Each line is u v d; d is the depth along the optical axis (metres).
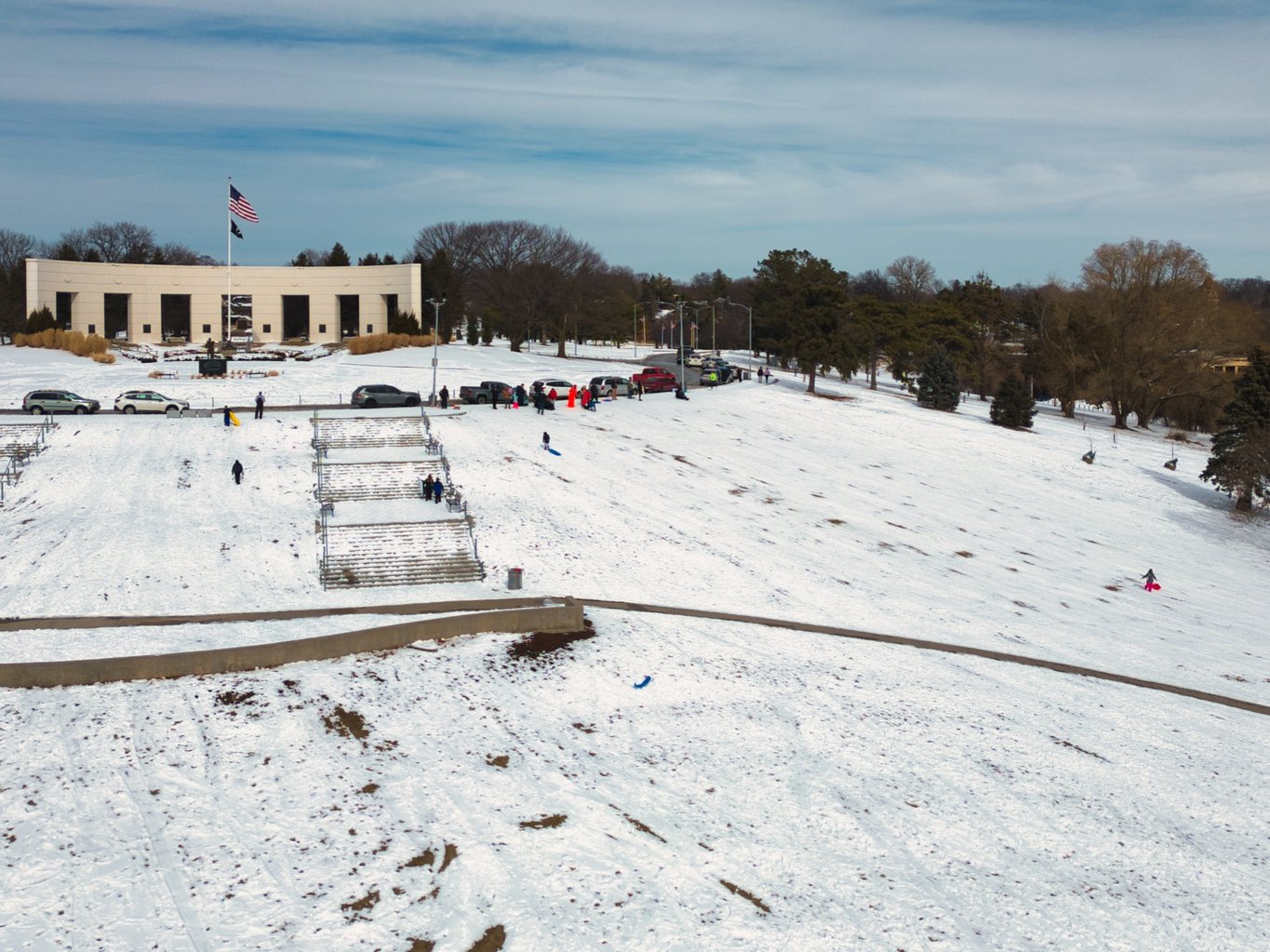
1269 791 28.47
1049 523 62.88
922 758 28.36
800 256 133.50
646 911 20.42
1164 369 101.31
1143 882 23.20
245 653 29.41
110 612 34.78
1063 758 29.23
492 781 24.89
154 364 100.56
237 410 67.12
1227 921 21.91
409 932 19.33
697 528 49.69
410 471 52.00
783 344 101.69
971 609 44.44
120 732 25.38
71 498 46.84
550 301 129.12
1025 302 119.56
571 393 73.38
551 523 47.19
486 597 38.19
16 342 110.94
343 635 30.97
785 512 54.97
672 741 28.17
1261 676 40.16
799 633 37.81
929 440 81.00
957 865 23.17
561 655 32.97
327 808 23.08
